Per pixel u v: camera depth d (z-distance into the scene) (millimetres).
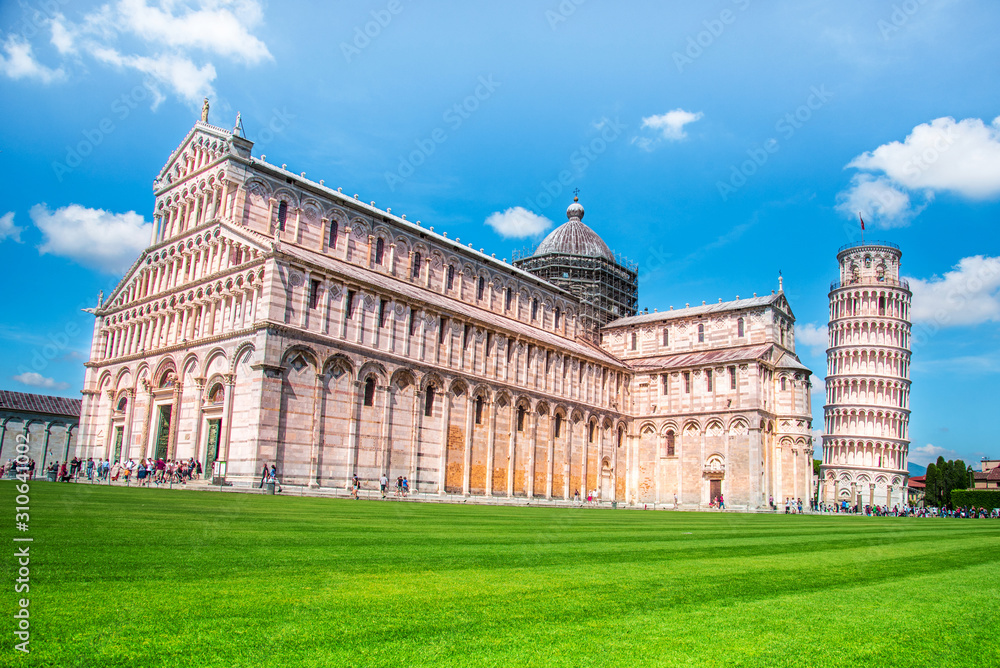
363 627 9977
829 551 23781
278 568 14188
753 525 41375
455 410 72562
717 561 19281
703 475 95000
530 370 84062
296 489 56688
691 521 44688
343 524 25906
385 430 64562
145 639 8945
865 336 142125
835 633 10859
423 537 22500
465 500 71000
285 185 71875
